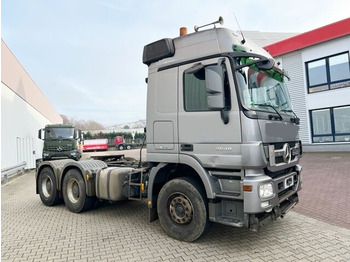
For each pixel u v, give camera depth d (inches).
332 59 674.8
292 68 749.9
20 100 672.4
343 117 666.2
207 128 167.5
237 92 157.0
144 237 190.7
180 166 189.3
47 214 260.7
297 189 195.5
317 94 703.7
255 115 154.2
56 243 185.2
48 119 1336.1
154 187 195.9
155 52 194.4
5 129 531.5
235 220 159.2
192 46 179.6
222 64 162.1
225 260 152.5
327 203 259.3
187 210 176.6
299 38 716.7
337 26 649.0
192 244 175.2
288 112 198.7
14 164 587.5
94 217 244.7
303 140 733.3
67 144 691.4
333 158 554.3
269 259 152.0
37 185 307.1
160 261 153.6
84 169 249.9
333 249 161.8
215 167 163.5
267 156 156.1
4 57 545.0
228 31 170.4
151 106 195.6
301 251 160.7
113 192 227.1
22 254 169.0
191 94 175.5
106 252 167.9
